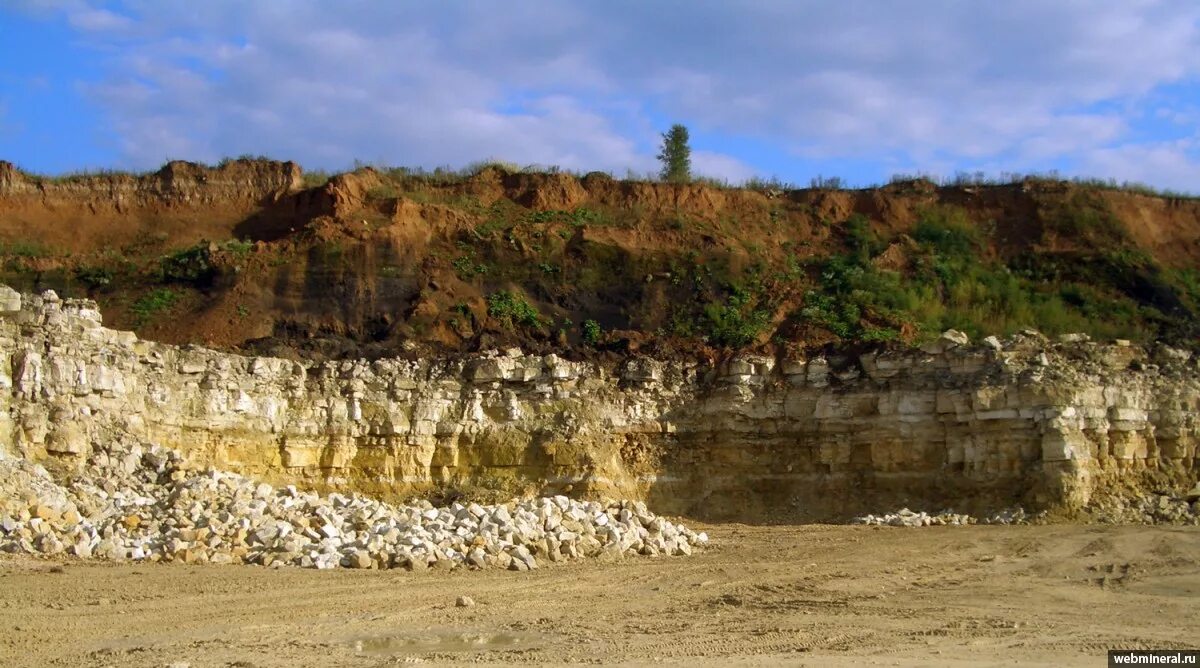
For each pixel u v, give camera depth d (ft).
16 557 59.41
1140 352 100.73
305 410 94.94
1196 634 48.14
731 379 101.86
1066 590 59.57
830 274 115.85
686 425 101.04
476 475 96.73
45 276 109.81
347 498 77.61
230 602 52.01
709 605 54.34
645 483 98.53
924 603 55.57
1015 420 92.07
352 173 120.16
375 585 56.90
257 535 63.82
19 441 74.95
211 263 108.58
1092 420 91.91
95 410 80.38
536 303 111.14
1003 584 61.41
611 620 50.31
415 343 102.94
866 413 98.07
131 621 47.93
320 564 60.80
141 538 63.82
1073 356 97.86
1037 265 120.57
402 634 46.78
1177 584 61.05
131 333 86.94
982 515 90.17
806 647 44.60
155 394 86.99
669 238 119.75
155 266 110.63
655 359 103.96
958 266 120.06
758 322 108.78
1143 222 127.44
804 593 58.34
